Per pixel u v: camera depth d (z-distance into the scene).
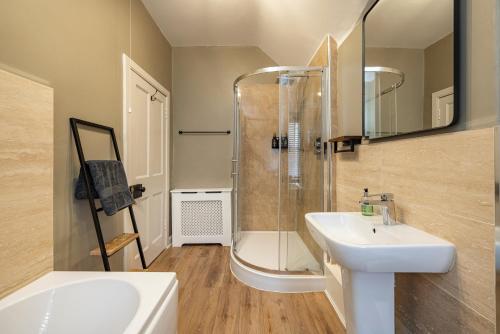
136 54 2.13
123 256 1.89
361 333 1.09
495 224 0.74
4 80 0.94
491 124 0.77
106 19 1.67
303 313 1.65
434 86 0.99
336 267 1.80
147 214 2.35
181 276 2.17
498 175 0.73
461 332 0.87
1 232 0.93
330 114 2.00
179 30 2.77
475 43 0.83
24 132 1.02
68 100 1.32
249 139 3.10
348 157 1.77
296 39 2.42
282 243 2.46
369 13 1.51
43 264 1.10
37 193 1.08
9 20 0.99
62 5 1.27
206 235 2.95
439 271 0.90
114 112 1.77
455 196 0.89
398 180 1.22
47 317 0.97
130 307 0.97
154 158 2.53
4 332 0.87
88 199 1.37
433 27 1.00
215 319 1.58
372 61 1.48
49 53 1.19
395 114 1.25
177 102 3.15
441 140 0.96
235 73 3.16
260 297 1.84
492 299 0.76
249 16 2.52
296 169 2.44
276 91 3.09
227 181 3.17
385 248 0.87
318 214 1.35
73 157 1.35
